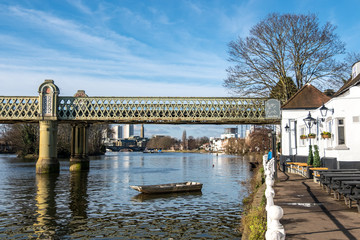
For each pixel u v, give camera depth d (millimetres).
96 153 139500
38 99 49219
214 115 50969
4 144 157875
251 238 8797
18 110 49062
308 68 44188
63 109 49594
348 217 11047
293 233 9102
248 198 23156
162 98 50312
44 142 48562
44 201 24875
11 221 18484
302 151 31688
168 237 15250
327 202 13977
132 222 18062
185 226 17047
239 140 179000
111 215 19734
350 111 21719
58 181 39219
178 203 23312
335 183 14641
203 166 70375
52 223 18016
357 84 25641
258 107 48875
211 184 34875
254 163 58000
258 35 45469
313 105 35344
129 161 96062
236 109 49062
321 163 25141
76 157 57375
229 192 28484
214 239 14812
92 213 20359
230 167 65875
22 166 66938
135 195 27312
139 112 50188
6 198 26484
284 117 35812
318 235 8867
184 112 50625
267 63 45531
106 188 32375
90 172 53000
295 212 11930
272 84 46469
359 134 21422
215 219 18438
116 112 49844
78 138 57688
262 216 10875
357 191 11891
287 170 32719
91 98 49969
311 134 26922
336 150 21797
